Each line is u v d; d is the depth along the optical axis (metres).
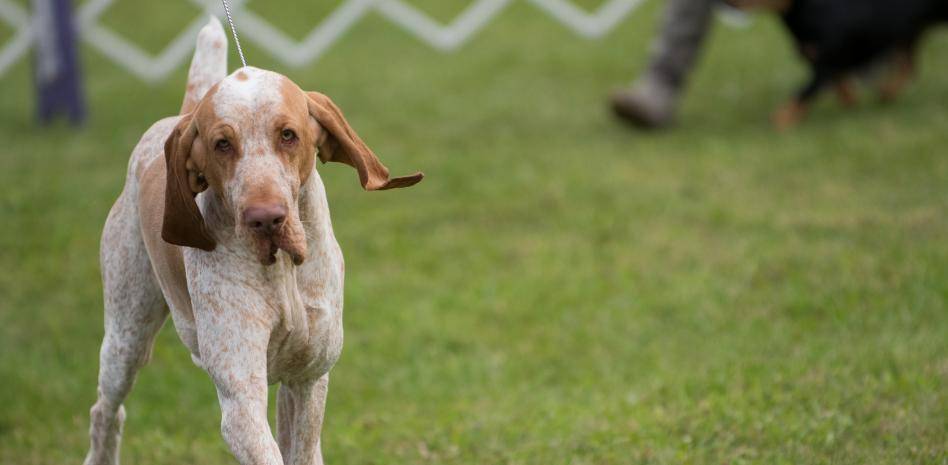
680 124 15.02
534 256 11.01
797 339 8.55
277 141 4.23
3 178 13.47
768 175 12.72
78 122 15.80
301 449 5.06
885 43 14.15
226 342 4.52
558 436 7.20
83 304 10.26
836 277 9.64
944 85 15.61
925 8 14.33
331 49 19.50
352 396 8.45
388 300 10.17
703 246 10.88
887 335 8.22
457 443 7.27
